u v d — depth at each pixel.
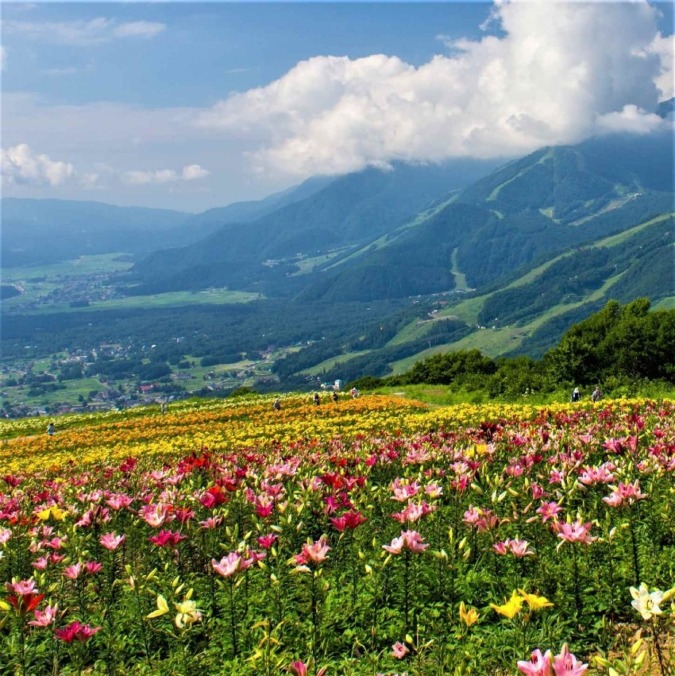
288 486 10.28
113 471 15.54
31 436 39.16
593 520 7.65
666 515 7.95
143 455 21.83
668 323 35.72
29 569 8.88
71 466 20.02
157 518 7.91
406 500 8.68
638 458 10.32
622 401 22.81
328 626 6.87
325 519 8.88
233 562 6.55
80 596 7.34
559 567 7.36
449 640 6.36
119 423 37.41
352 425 26.23
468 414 24.16
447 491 10.12
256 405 41.88
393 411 31.33
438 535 8.57
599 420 17.16
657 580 7.07
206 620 7.16
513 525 8.29
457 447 13.07
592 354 36.69
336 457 12.43
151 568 8.53
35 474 19.20
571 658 3.74
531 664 3.77
